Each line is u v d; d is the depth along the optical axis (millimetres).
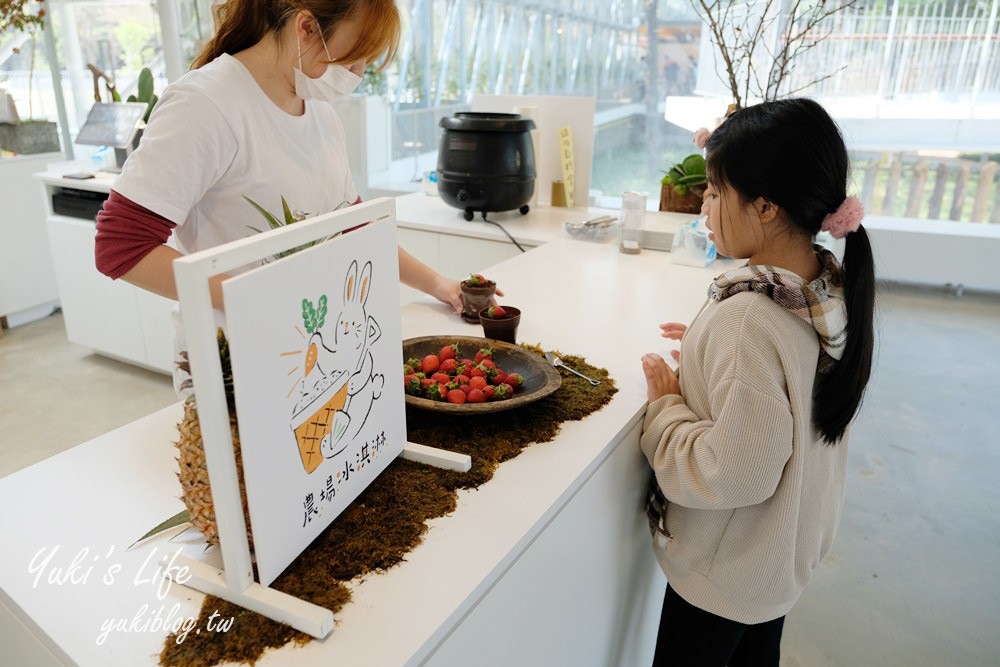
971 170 4281
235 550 694
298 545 756
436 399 1082
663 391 1150
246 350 623
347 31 1085
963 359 3512
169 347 3113
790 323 967
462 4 3842
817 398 1050
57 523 856
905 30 3969
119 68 4250
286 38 1115
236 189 1190
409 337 1405
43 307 4004
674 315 1614
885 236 4266
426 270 1621
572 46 3822
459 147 2465
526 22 3830
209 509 746
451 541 826
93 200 3076
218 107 1104
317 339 729
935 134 4254
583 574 1073
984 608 1953
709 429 998
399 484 926
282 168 1213
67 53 4367
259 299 629
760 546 1042
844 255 1013
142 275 1079
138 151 1073
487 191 2469
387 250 855
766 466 947
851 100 4223
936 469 2604
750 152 960
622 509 1182
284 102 1226
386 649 674
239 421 636
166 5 3799
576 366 1311
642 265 2031
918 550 2182
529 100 2805
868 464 2629
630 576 1304
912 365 3439
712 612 1119
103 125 3119
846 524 2297
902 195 4465
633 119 3883
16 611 735
